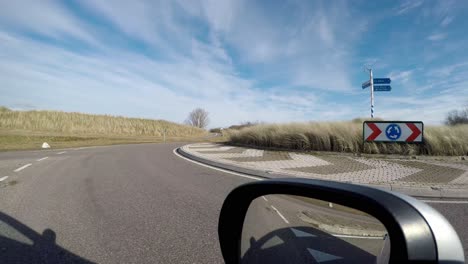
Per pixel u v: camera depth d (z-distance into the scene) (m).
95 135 35.41
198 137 48.34
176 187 6.10
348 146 11.54
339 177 7.08
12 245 3.12
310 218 1.41
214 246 3.15
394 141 10.28
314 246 1.37
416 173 7.57
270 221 1.64
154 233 3.51
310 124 13.62
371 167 8.58
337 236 1.25
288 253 1.50
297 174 7.47
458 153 10.23
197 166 9.48
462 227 3.79
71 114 42.59
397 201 1.05
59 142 25.70
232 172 8.21
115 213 4.28
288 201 1.55
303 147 12.83
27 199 5.06
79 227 3.70
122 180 6.89
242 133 18.42
